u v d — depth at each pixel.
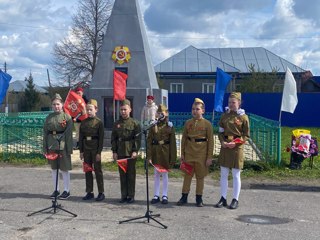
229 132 7.25
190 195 8.23
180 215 6.76
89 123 7.80
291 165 10.97
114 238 5.59
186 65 45.78
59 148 7.40
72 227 6.07
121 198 7.73
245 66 47.78
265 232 5.90
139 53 14.44
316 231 5.98
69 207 7.23
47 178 9.76
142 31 14.70
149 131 7.65
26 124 12.39
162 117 7.14
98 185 7.78
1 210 6.97
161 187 8.86
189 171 7.39
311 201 7.82
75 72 40.91
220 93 12.21
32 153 12.30
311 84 46.97
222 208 7.23
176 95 30.14
